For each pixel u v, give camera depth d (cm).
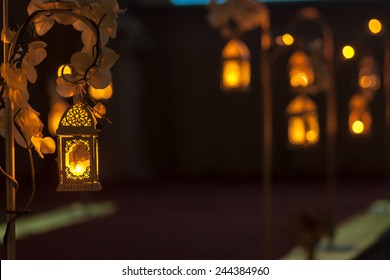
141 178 2298
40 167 2061
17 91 305
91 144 297
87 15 297
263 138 2338
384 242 1032
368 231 1079
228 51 911
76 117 297
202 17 2333
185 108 2364
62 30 2006
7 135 306
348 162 2323
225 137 2361
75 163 296
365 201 1636
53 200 1683
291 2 2277
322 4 2270
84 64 296
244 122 2355
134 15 2316
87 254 979
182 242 1080
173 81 2355
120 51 2214
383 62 2266
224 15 865
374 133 2309
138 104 2312
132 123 2283
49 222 1309
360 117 1409
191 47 2342
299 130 1066
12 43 301
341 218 1296
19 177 2047
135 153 2295
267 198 781
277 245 1030
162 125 2367
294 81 1060
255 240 1087
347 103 2298
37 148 308
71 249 1019
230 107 2356
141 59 2336
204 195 1825
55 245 1054
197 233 1173
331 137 1149
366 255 909
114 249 1023
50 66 2016
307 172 2347
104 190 1966
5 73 302
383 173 2311
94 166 297
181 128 2367
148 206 1584
